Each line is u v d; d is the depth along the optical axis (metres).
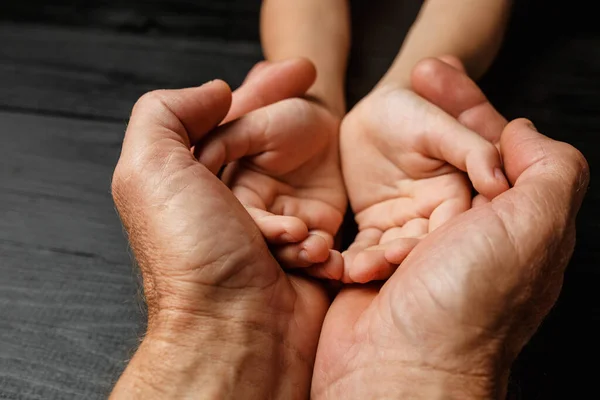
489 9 0.55
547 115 0.56
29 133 0.60
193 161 0.40
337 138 0.50
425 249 0.38
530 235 0.37
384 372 0.37
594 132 0.56
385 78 0.52
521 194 0.38
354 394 0.38
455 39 0.54
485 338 0.37
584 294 0.49
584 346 0.47
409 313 0.37
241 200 0.45
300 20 0.57
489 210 0.38
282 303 0.40
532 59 0.59
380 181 0.47
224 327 0.39
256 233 0.40
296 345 0.40
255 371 0.39
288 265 0.42
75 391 0.47
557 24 0.61
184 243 0.38
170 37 0.65
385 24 0.62
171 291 0.39
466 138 0.43
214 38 0.65
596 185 0.53
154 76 0.63
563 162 0.39
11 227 0.54
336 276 0.42
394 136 0.46
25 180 0.57
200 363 0.38
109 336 0.49
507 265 0.36
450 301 0.36
